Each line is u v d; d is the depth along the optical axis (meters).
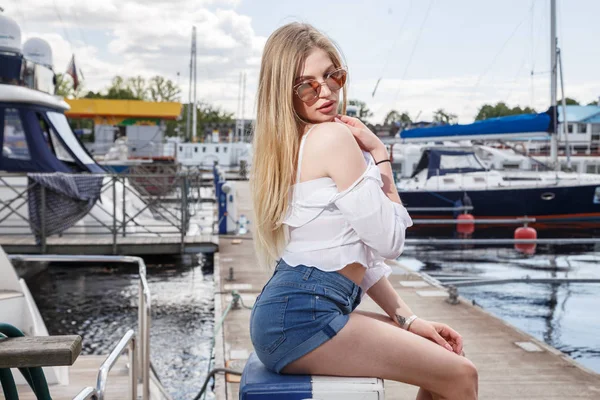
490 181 18.81
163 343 6.62
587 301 8.34
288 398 1.68
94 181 11.12
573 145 39.22
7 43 12.55
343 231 1.78
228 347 5.71
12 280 4.12
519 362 5.21
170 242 11.03
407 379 1.73
